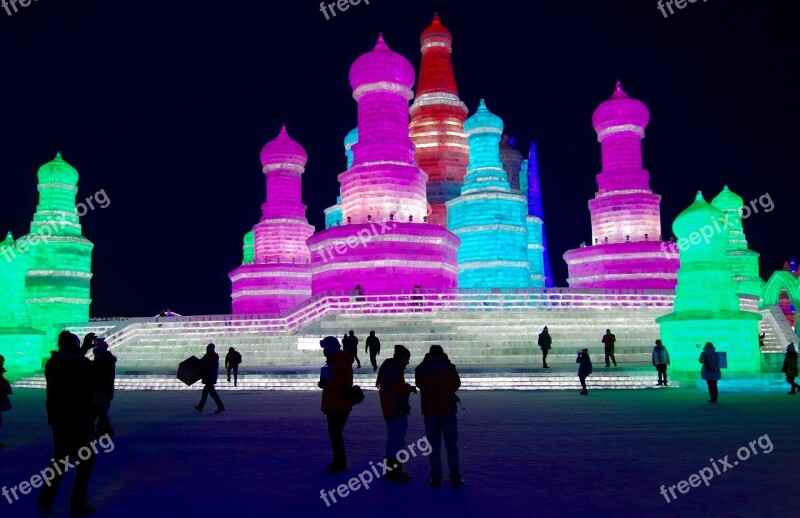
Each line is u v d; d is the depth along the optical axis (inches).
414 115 2304.4
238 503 362.3
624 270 1919.3
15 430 677.3
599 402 850.1
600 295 1530.5
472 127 2075.5
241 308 2183.8
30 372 1411.2
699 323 1090.7
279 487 398.6
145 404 917.2
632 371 1058.7
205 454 510.6
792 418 679.1
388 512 341.7
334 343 455.2
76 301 1809.8
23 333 1467.8
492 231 1959.9
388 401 420.8
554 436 575.5
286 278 2170.3
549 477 415.8
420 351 1339.8
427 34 2337.6
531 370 1080.8
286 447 541.0
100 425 545.3
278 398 983.6
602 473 425.4
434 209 2166.6
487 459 475.2
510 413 741.9
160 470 451.5
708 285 1125.1
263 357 1400.1
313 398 980.6
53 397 354.9
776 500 359.9
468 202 2000.5
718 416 698.8
